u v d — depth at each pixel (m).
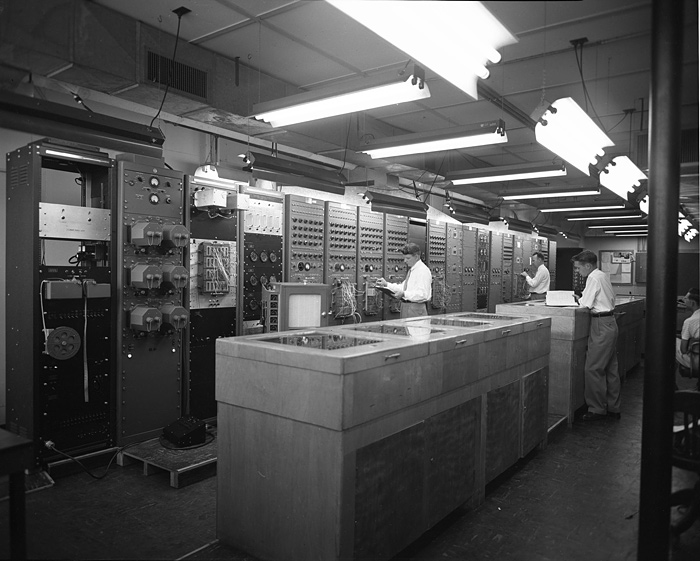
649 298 2.22
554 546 2.61
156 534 2.68
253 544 2.43
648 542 2.24
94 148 3.74
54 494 3.17
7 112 3.28
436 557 2.50
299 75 4.95
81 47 3.50
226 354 2.51
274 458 2.33
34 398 3.38
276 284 3.82
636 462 3.80
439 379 2.69
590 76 4.80
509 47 4.21
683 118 5.20
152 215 4.05
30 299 3.41
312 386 2.17
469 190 8.78
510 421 3.46
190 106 4.39
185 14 3.75
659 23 2.17
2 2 3.12
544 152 7.94
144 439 3.96
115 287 3.83
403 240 7.28
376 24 2.43
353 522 2.16
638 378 6.99
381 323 3.57
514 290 11.02
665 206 2.18
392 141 4.91
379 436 2.30
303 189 6.61
